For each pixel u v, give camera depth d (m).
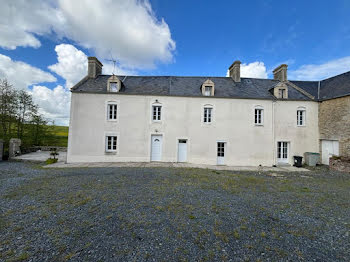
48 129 17.16
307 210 4.29
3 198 4.60
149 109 11.88
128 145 11.74
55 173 7.82
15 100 13.93
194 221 3.54
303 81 15.00
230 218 3.73
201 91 12.49
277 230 3.31
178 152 12.02
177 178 7.12
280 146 12.23
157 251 2.57
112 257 2.42
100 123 11.67
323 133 11.91
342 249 2.78
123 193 5.12
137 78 14.03
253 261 2.42
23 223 3.31
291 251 2.68
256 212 4.08
